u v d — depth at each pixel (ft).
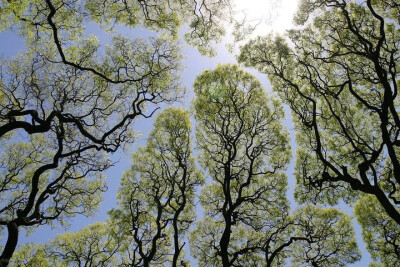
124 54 63.41
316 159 75.61
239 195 67.21
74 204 68.54
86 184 70.74
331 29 66.18
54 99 56.90
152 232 78.02
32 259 77.51
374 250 79.15
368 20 65.72
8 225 43.24
